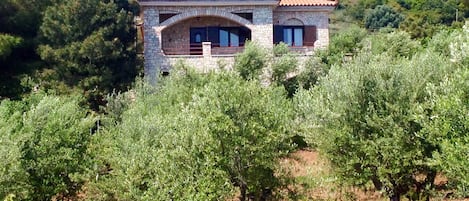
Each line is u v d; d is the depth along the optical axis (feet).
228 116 42.88
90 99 100.78
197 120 43.73
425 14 201.16
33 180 52.49
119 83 102.99
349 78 48.03
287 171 48.55
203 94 46.60
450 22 191.83
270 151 44.93
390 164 46.68
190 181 42.80
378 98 46.85
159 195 43.50
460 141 36.22
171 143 44.75
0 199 46.32
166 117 54.24
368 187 53.67
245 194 47.09
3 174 45.29
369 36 111.65
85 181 56.80
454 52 40.60
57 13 105.40
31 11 118.21
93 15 103.81
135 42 112.68
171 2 108.88
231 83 47.47
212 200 42.83
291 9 116.16
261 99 45.68
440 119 38.47
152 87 87.86
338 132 46.85
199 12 111.04
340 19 228.63
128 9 168.66
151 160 47.85
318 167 50.60
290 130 47.91
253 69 93.45
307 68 95.50
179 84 77.77
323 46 112.47
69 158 53.31
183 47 115.34
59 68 102.17
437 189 50.47
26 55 111.34
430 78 46.16
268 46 110.73
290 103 58.18
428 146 45.62
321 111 47.85
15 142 47.26
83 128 58.34
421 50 95.66
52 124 53.78
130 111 68.28
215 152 43.32
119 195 52.42
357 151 47.60
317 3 116.78
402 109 45.75
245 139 43.34
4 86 100.58
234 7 111.96
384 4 230.07
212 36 116.06
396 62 51.31
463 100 36.60
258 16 112.06
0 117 55.72
